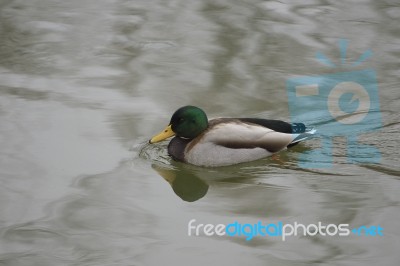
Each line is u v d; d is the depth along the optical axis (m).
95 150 13.07
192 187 12.21
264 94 15.23
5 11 20.08
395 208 10.98
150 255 9.80
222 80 15.84
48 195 11.48
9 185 11.73
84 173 12.26
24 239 10.16
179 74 16.16
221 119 13.45
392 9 19.72
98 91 15.38
